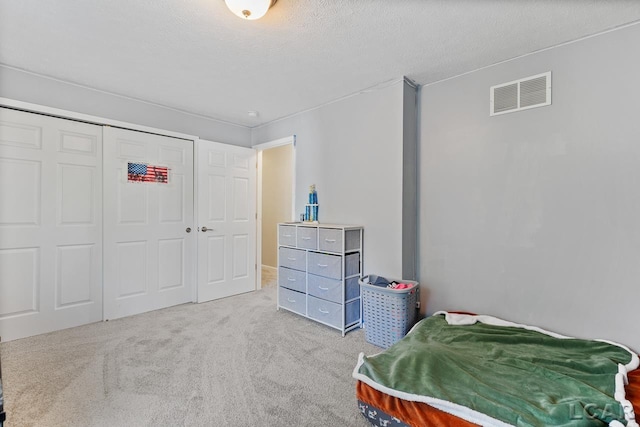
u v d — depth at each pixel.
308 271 2.99
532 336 2.03
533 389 1.49
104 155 2.94
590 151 1.99
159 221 3.31
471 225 2.50
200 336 2.59
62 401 1.70
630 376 1.60
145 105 3.21
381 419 1.48
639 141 1.83
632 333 1.87
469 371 1.65
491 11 1.74
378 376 1.61
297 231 3.11
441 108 2.66
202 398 1.74
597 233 1.97
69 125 2.75
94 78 2.67
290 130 3.68
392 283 2.56
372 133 2.85
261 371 2.04
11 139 2.47
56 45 2.13
